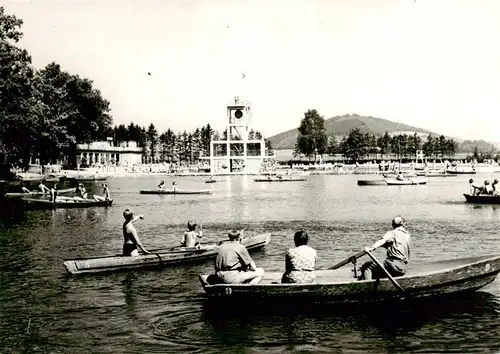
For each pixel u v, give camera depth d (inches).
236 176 5054.1
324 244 964.0
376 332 450.9
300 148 6845.5
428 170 4864.7
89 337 454.6
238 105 5910.4
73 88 3873.0
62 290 617.3
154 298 577.0
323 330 457.7
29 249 922.7
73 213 1599.4
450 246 918.4
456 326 463.5
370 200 2052.2
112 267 705.0
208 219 1441.9
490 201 1784.0
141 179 4252.0
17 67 2060.8
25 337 457.4
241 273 518.6
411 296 513.7
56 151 3560.5
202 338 444.5
